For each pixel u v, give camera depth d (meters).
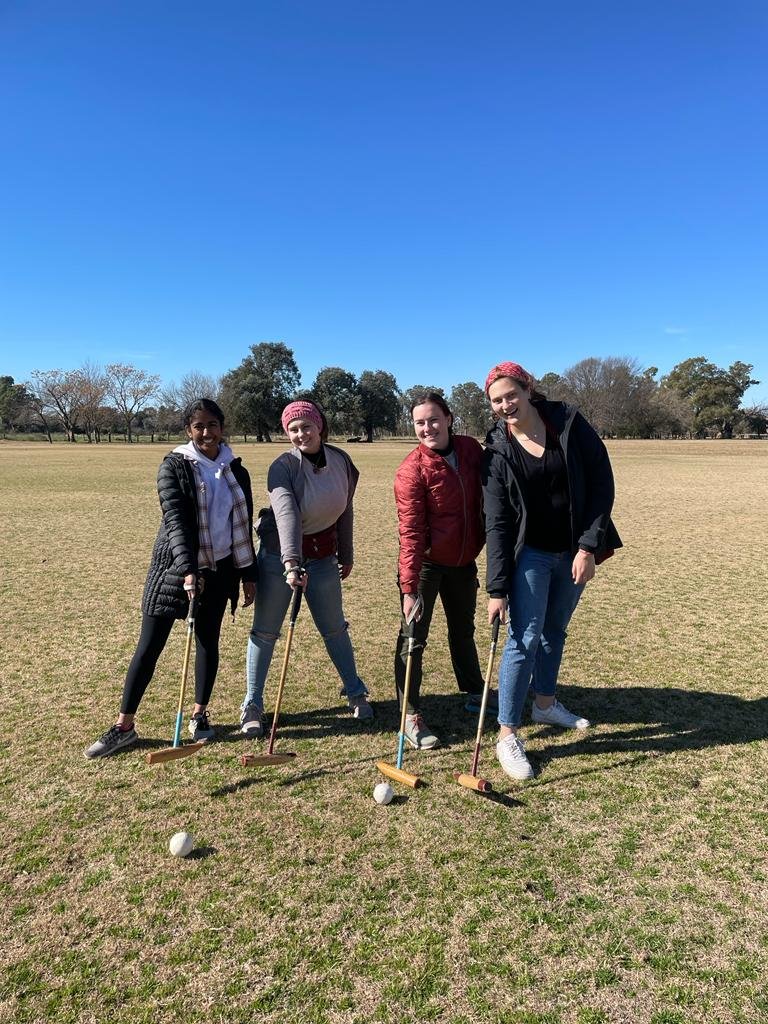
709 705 4.04
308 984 2.04
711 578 7.46
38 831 2.80
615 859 2.61
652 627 5.63
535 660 3.65
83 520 12.16
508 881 2.48
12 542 9.89
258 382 73.19
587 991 2.01
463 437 3.77
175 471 3.55
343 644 3.96
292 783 3.20
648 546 9.47
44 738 3.64
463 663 4.14
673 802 3.00
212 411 3.65
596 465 3.32
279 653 5.08
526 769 3.22
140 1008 1.96
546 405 3.37
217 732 3.75
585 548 3.27
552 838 2.75
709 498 15.63
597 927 2.26
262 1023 1.90
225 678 4.59
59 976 2.07
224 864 2.59
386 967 2.10
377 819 2.89
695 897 2.40
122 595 6.79
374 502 15.34
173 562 3.49
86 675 4.59
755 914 2.31
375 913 2.33
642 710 3.97
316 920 2.30
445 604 4.02
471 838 2.75
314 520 3.72
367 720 3.93
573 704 4.08
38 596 6.74
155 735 3.70
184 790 3.13
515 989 2.02
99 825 2.85
